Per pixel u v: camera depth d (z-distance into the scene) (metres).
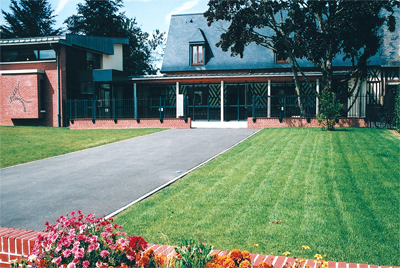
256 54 28.91
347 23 19.06
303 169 9.55
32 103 25.30
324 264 3.45
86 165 11.87
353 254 4.73
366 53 20.09
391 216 6.04
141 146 15.54
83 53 27.88
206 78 25.17
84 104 25.16
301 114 21.59
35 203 7.74
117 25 41.38
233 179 8.91
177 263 3.63
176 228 5.91
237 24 20.75
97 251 3.83
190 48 29.77
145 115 28.42
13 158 13.20
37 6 46.09
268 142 14.49
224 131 19.83
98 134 19.97
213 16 21.53
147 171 10.54
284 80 24.28
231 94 27.86
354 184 7.97
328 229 5.58
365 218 5.98
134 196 8.01
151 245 4.95
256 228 5.75
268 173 9.30
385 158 10.54
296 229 5.63
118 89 30.05
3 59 26.72
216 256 3.65
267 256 4.42
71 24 41.53
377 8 18.81
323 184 8.05
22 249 4.68
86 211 7.09
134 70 43.97
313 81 24.42
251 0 20.69
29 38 25.36
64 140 17.61
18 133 20.14
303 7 20.44
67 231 4.13
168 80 26.02
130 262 3.89
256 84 27.36
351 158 10.66
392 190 7.47
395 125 18.08
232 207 6.83
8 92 25.73
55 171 11.09
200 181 8.94
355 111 23.45
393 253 4.73
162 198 7.68
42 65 25.83
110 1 41.25
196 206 7.00
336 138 14.73
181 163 11.49
